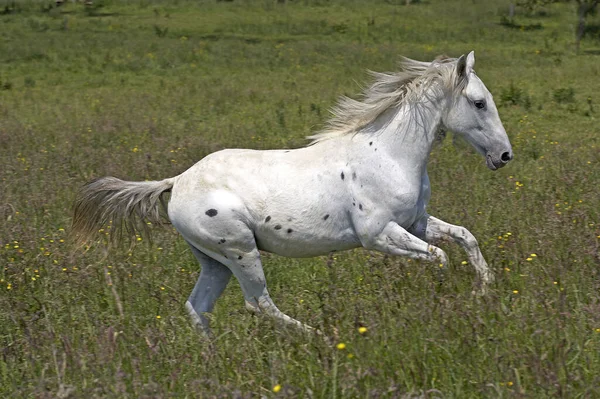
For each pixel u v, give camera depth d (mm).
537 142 23703
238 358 9008
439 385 8281
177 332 9898
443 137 10977
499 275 11023
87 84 40781
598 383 7980
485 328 9133
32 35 55469
